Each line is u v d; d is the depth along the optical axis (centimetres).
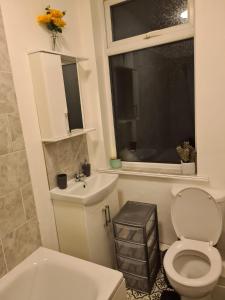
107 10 236
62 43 208
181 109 224
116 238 204
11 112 163
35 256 176
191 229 193
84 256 195
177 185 215
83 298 153
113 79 252
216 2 172
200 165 203
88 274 153
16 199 169
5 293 151
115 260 214
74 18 223
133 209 215
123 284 151
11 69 163
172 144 235
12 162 165
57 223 203
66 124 197
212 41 179
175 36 208
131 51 233
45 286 168
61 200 193
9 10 161
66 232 200
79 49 230
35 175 184
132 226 191
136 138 252
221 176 198
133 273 202
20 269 164
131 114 250
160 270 223
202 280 151
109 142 261
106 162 253
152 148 246
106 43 243
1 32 155
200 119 195
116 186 226
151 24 220
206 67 184
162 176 221
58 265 165
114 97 256
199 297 156
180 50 213
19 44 168
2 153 158
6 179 161
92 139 250
